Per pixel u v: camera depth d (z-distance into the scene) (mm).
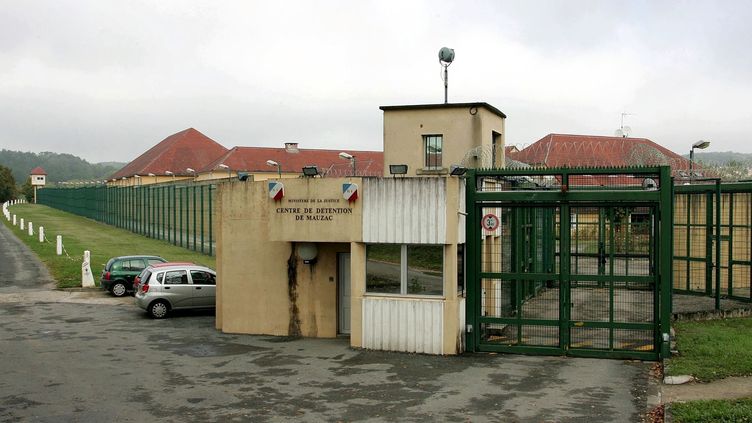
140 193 49875
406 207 15055
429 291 15094
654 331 13945
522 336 15398
